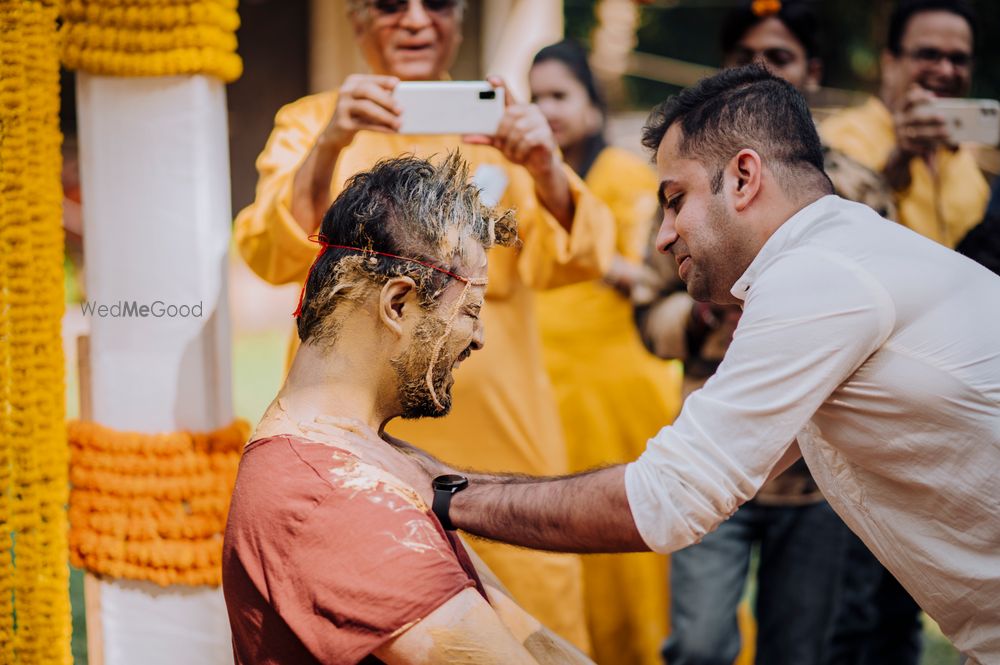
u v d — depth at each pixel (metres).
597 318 3.02
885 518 1.51
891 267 1.40
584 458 3.03
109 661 2.03
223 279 2.02
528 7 5.39
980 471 1.41
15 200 1.84
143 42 1.88
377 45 2.34
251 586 1.22
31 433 1.87
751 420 1.38
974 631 1.50
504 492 1.45
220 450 1.98
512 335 2.33
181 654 2.01
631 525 1.40
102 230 1.98
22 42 1.82
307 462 1.24
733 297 1.55
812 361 1.37
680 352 2.67
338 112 2.01
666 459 1.40
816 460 1.59
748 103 1.49
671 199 1.56
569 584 2.33
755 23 2.82
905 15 2.88
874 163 2.83
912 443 1.43
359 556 1.18
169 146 1.94
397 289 1.28
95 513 1.99
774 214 1.48
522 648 1.19
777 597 2.59
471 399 2.28
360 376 1.31
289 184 2.10
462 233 1.31
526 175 2.31
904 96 2.90
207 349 1.99
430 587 1.17
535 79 3.14
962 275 1.44
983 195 3.04
